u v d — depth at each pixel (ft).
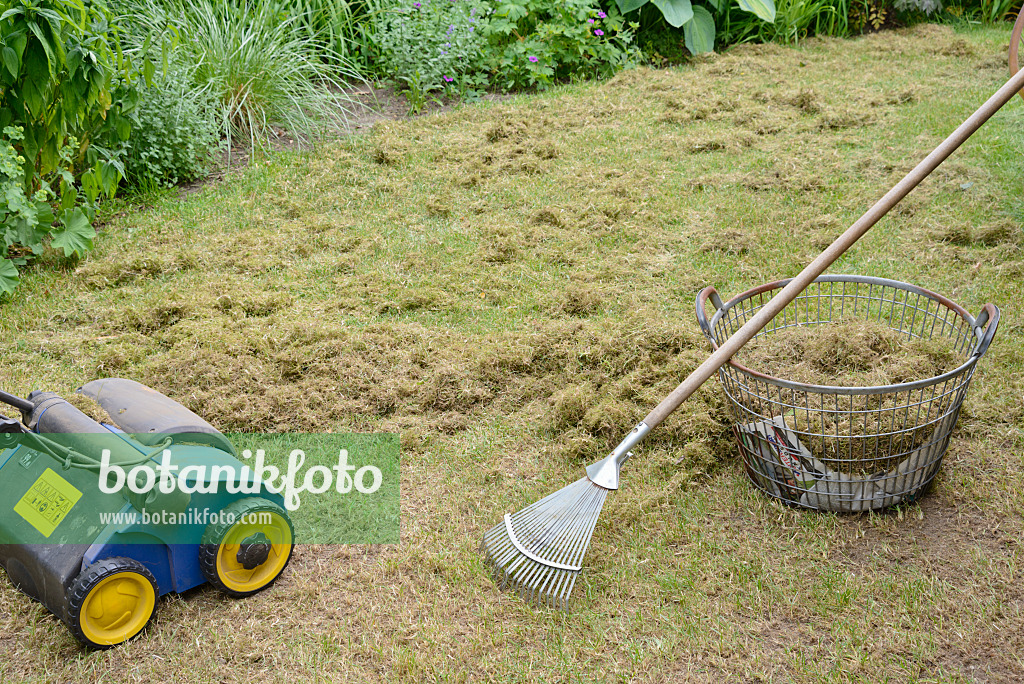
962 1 34.55
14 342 14.21
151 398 9.71
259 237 18.22
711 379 12.25
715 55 30.53
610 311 15.06
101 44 17.35
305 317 14.89
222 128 23.18
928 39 31.40
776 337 12.54
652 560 9.50
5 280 15.52
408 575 9.39
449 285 16.12
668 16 29.53
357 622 8.76
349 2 29.84
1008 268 15.28
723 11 32.27
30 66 15.64
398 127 24.59
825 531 9.77
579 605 8.89
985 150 20.79
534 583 8.96
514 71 28.02
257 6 27.20
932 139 22.03
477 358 13.38
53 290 16.06
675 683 7.96
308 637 8.54
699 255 17.12
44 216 16.44
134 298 15.76
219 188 20.92
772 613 8.71
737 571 9.25
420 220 19.20
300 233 18.49
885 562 9.31
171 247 17.78
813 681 7.88
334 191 20.63
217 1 25.96
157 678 8.06
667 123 24.75
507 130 23.73
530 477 11.05
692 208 19.21
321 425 12.14
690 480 10.77
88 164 19.45
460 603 8.94
